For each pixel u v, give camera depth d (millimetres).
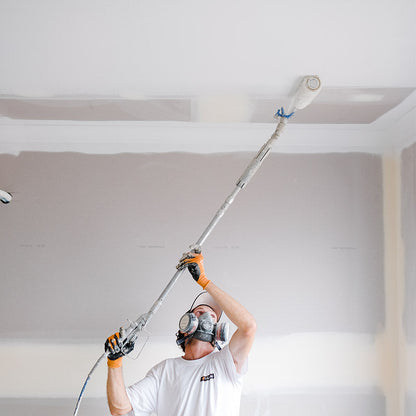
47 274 3086
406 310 2967
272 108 2875
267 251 3098
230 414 2334
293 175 3160
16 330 3045
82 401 2988
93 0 1851
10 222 3125
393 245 3127
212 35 2090
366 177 3168
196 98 2748
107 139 3176
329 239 3119
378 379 3021
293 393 2992
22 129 3162
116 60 2318
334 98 2717
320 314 3061
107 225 3117
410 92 2627
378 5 1868
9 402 2988
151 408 2494
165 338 3018
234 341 2344
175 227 3109
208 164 3158
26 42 2162
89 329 3041
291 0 1843
